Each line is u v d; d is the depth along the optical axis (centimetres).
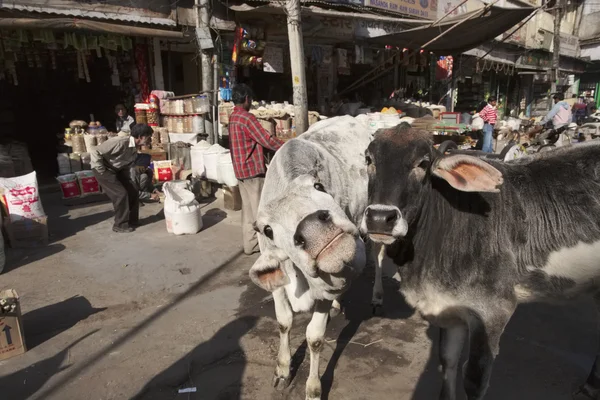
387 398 285
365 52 1085
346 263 184
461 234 239
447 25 882
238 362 324
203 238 575
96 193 779
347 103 1065
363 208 359
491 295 236
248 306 404
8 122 1046
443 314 249
